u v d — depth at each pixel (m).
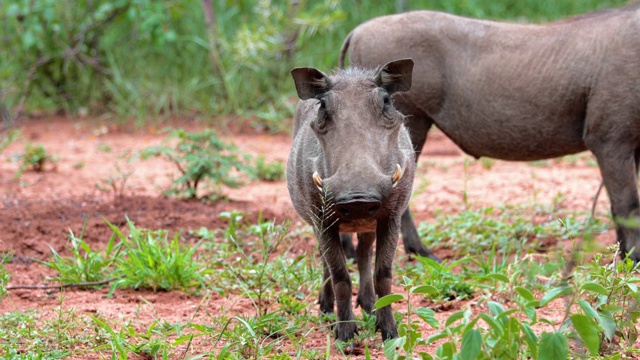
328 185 7.54
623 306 7.55
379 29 12.12
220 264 11.44
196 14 24.38
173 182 14.87
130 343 8.30
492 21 12.06
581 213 13.35
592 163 18.17
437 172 17.59
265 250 10.09
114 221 13.27
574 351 7.54
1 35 23.14
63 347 8.38
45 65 23.31
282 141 20.67
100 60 23.44
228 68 23.08
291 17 22.66
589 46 11.16
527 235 12.41
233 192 15.95
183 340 8.05
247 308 9.78
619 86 10.88
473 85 11.69
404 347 6.89
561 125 11.44
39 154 17.42
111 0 22.44
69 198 14.89
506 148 11.83
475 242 12.03
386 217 8.27
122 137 21.22
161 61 23.97
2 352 8.09
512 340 6.34
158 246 11.12
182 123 22.36
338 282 8.38
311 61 23.14
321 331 8.82
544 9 25.81
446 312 9.53
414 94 11.96
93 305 9.91
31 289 10.52
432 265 10.18
